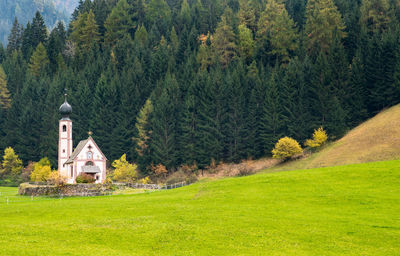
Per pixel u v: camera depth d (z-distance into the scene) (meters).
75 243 29.45
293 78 125.88
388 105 114.69
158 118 132.88
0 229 33.16
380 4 145.38
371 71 119.25
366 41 132.12
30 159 146.75
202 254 27.11
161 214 39.38
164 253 27.44
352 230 30.84
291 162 106.62
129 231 32.53
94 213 41.75
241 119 129.25
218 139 127.56
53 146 140.88
